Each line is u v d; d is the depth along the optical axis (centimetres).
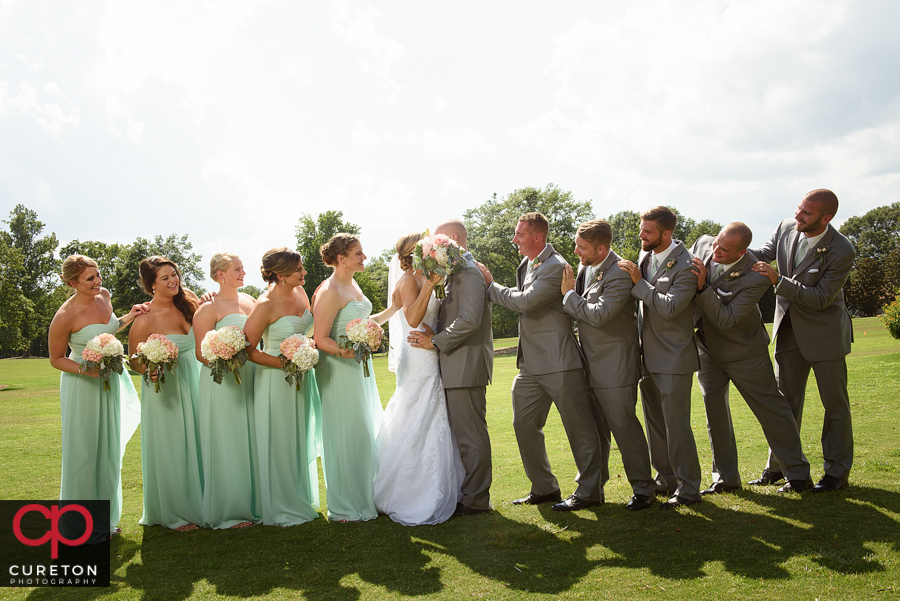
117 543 399
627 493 469
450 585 305
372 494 445
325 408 448
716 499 425
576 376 434
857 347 1756
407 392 450
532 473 458
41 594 313
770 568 299
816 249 427
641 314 441
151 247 4675
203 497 440
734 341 432
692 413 863
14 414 1259
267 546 381
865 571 287
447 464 439
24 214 5825
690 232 7281
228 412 434
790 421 433
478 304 436
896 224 7425
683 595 276
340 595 298
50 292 5828
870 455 520
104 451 418
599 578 303
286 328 440
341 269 461
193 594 307
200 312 440
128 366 415
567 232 4909
